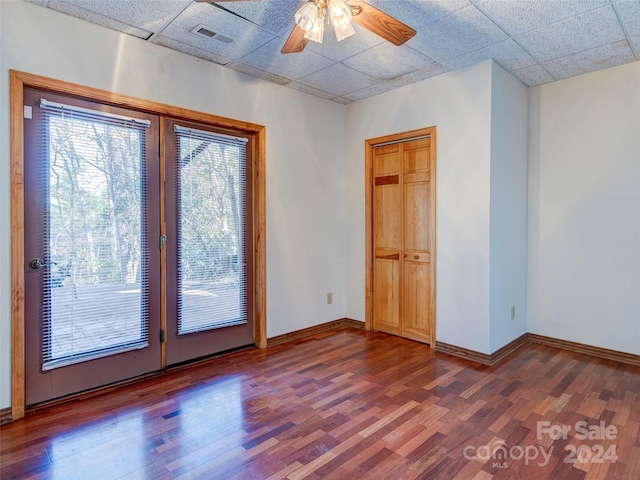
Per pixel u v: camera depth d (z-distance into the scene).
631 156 3.10
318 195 4.00
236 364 3.10
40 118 2.34
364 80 3.49
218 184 3.24
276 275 3.61
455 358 3.24
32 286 2.32
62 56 2.36
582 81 3.34
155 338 2.88
